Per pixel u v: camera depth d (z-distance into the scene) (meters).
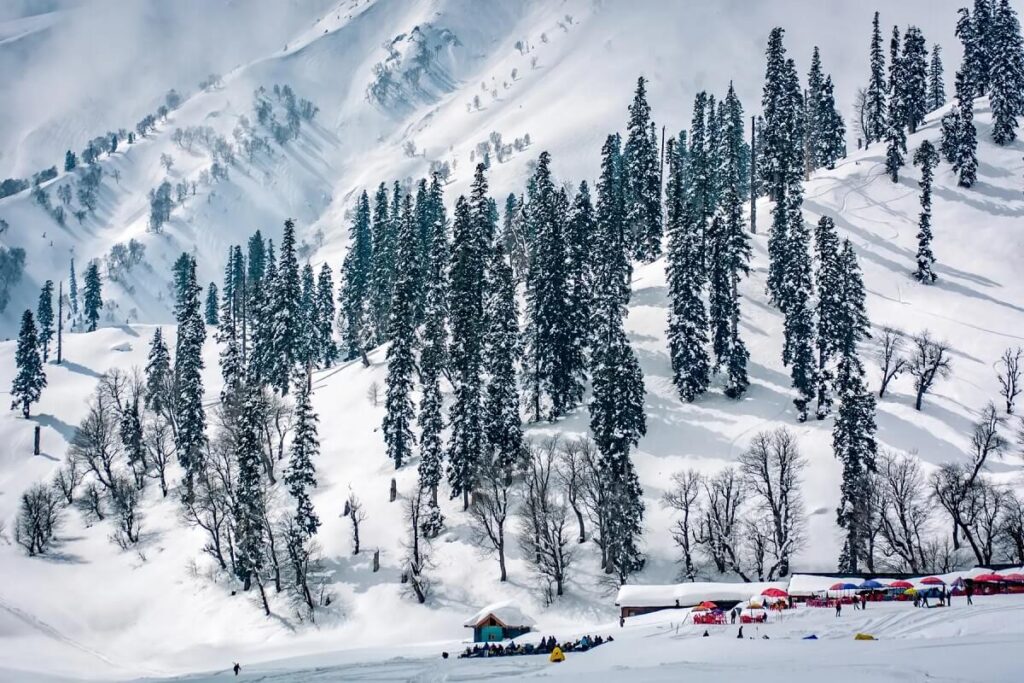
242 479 76.62
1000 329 91.38
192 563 79.62
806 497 71.44
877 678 23.89
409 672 42.81
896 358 88.81
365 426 99.94
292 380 115.31
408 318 89.38
